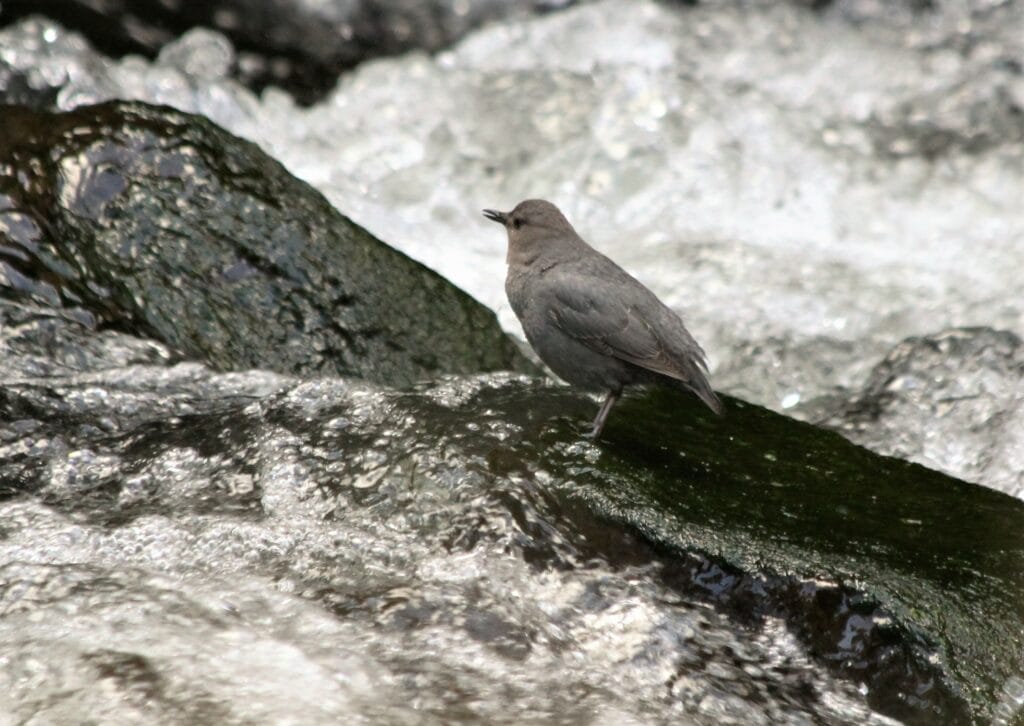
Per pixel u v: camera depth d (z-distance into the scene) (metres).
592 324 9.56
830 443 10.23
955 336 13.22
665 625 7.81
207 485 8.84
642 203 15.73
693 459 9.46
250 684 6.79
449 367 11.23
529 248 10.20
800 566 8.08
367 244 11.59
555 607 7.82
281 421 9.42
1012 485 11.27
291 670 6.97
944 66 18.77
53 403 9.61
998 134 17.47
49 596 7.46
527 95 17.41
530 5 19.84
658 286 14.20
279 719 6.51
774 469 9.56
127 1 18.31
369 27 19.22
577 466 8.88
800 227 15.45
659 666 7.59
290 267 11.09
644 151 16.38
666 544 8.20
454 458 8.74
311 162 16.08
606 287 9.67
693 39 19.17
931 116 17.83
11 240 10.56
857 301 14.03
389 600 7.66
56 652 6.93
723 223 15.53
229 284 10.87
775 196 15.96
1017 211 15.97
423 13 19.62
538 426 9.43
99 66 16.17
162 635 7.16
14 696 6.57
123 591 7.58
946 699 7.68
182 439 9.28
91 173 10.96
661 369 9.41
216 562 7.99
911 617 7.86
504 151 16.53
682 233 15.29
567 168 16.17
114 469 9.01
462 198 15.70
